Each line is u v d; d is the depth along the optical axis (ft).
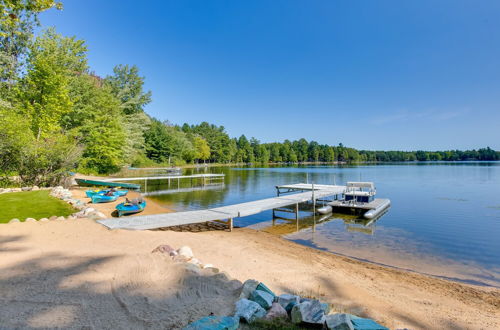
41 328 11.12
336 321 12.38
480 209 66.08
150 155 239.91
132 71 144.05
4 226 29.01
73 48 96.53
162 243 28.19
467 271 30.53
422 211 64.23
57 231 28.99
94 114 105.19
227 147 369.09
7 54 84.02
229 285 16.79
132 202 52.26
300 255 32.07
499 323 18.39
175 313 13.03
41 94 72.95
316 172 207.41
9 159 59.06
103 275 17.31
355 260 32.60
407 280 26.61
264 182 130.41
